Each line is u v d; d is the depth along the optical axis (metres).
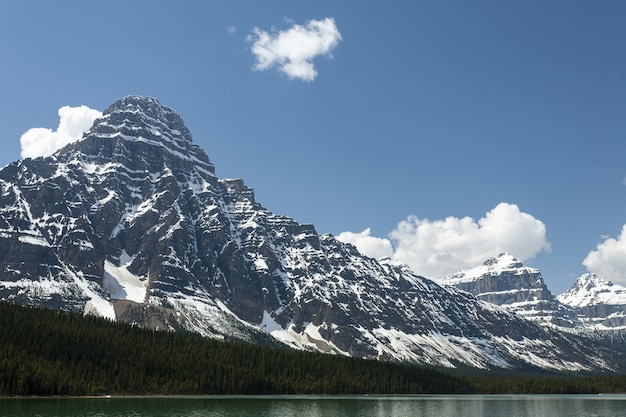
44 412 199.00
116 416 193.75
